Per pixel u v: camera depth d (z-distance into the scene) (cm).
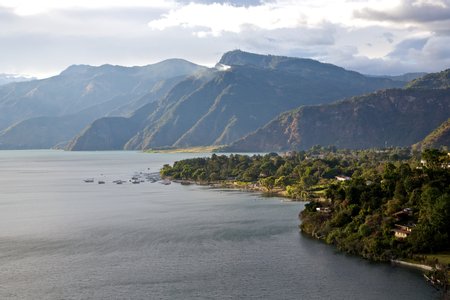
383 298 14462
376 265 17175
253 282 15750
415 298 14438
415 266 16850
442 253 17200
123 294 14862
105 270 16988
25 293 15000
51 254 19025
